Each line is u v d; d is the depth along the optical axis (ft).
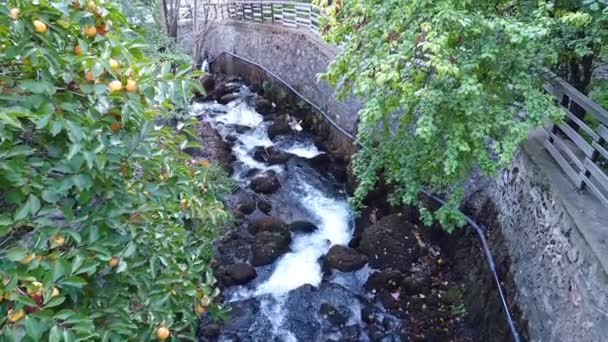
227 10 48.24
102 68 5.57
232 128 31.48
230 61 45.80
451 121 10.80
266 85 38.06
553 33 11.77
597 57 12.87
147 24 26.03
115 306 6.46
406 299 15.52
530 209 12.51
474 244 15.43
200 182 12.59
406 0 10.43
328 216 21.57
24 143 5.69
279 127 30.48
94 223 6.10
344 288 16.39
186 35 45.37
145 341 7.38
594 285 8.64
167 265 8.13
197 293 9.53
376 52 11.37
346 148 25.68
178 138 8.54
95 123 5.78
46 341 5.14
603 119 9.85
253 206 21.38
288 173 25.13
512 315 11.96
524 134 10.16
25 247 5.46
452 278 15.74
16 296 4.76
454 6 10.24
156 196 7.34
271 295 16.28
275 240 18.69
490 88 11.06
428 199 17.99
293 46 34.42
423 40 10.16
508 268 12.94
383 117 12.69
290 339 14.48
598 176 10.07
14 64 5.49
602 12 10.09
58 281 5.35
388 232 18.06
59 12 5.43
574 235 9.75
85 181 5.69
